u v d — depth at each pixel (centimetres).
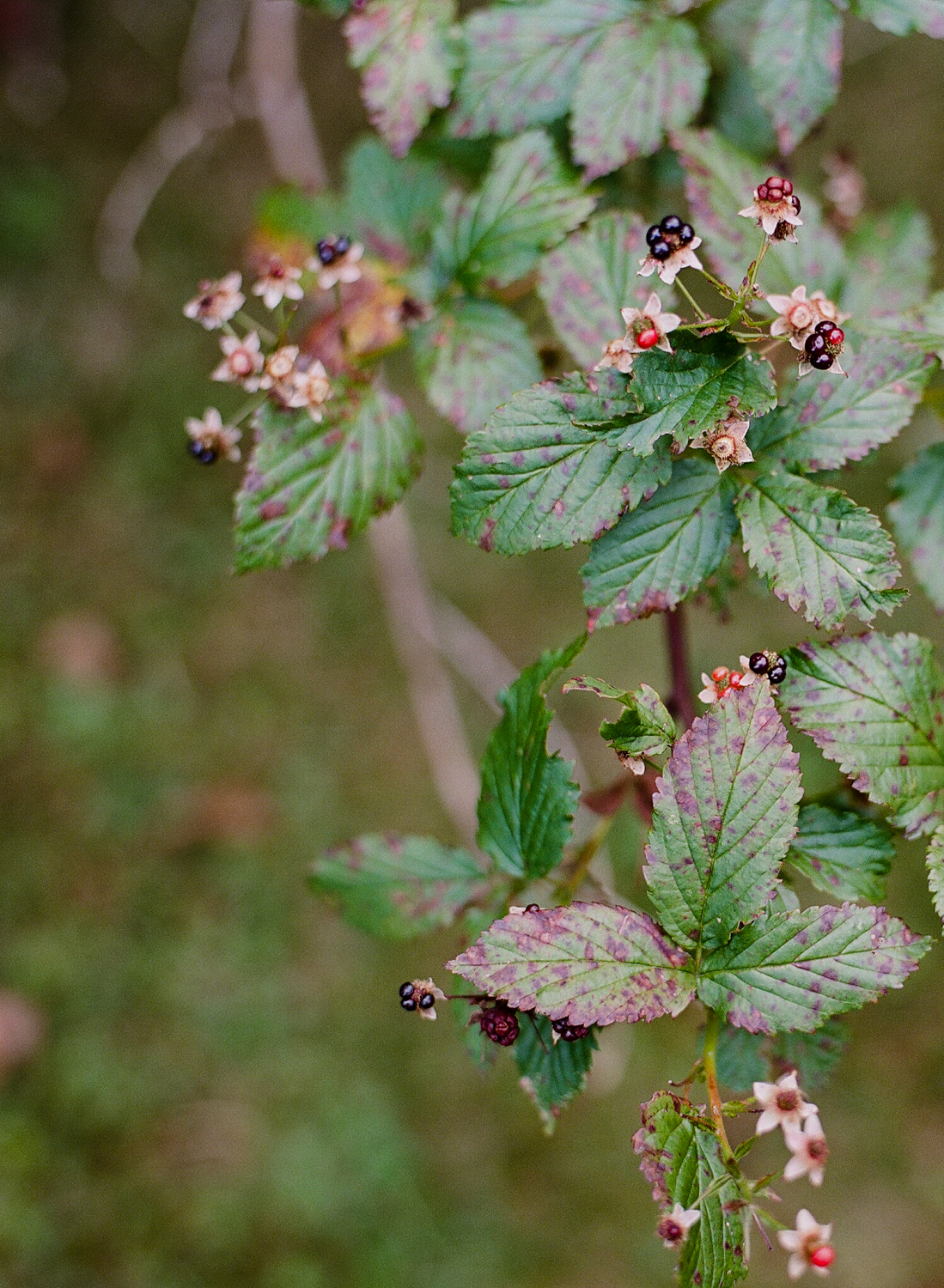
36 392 241
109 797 214
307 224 100
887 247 97
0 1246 179
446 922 93
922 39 217
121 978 201
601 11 92
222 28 174
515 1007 83
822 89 90
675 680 93
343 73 222
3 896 206
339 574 231
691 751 84
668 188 97
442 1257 182
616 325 89
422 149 99
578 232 90
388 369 215
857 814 87
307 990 202
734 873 84
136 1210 184
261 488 90
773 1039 88
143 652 226
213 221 247
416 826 213
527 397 85
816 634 193
